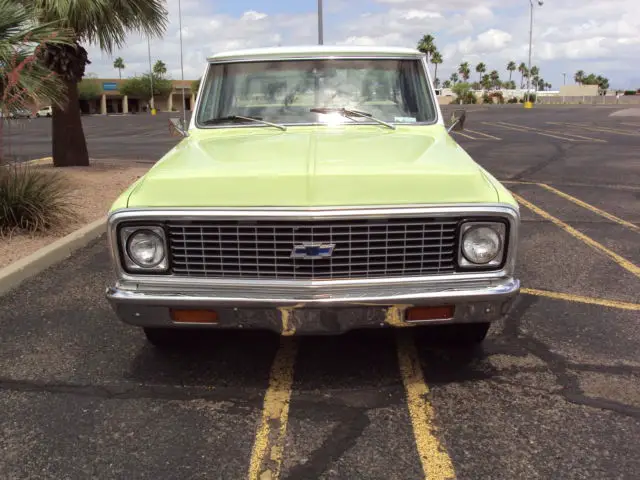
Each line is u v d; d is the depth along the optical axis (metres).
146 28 10.52
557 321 4.14
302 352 3.74
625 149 15.63
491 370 3.47
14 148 17.62
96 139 22.89
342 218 2.78
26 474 2.61
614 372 3.42
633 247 5.97
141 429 2.94
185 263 2.91
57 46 9.61
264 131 4.05
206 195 2.88
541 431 2.87
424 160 3.17
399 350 3.74
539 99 85.50
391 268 2.88
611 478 2.53
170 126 4.28
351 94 4.24
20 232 6.23
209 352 3.75
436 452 2.72
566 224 7.03
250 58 4.35
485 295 2.88
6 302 4.64
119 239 2.92
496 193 2.95
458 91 83.50
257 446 2.79
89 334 4.05
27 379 3.44
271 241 2.85
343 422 2.98
